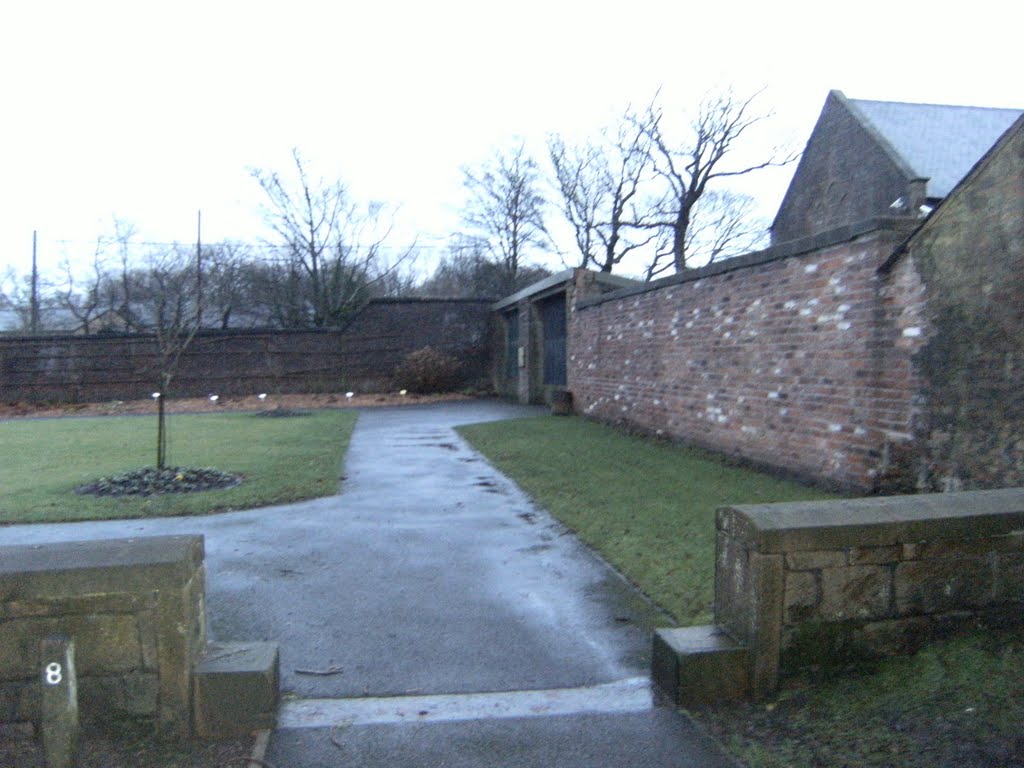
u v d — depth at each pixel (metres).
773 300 8.73
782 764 3.03
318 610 5.03
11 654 3.09
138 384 25.22
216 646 3.58
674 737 3.33
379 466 10.91
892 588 3.59
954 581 3.63
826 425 7.75
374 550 6.45
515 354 25.03
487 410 20.77
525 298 22.64
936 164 25.38
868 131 26.38
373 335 26.67
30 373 24.61
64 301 33.97
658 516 7.05
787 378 8.46
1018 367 5.60
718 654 3.54
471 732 3.41
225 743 3.26
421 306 26.94
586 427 14.61
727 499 7.60
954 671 3.38
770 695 3.54
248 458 11.38
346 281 34.31
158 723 3.23
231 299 32.25
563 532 6.93
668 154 38.28
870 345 7.06
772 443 8.77
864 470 7.15
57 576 3.11
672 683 3.61
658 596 5.07
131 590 3.16
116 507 7.93
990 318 5.81
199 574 3.44
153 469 9.65
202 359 25.59
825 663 3.57
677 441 11.48
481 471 10.41
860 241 7.18
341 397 25.52
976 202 5.91
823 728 3.23
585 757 3.19
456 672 4.09
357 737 3.36
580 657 4.26
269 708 3.34
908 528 3.57
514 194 39.94
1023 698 3.13
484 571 5.83
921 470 6.48
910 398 6.59
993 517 3.64
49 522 7.43
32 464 11.09
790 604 3.53
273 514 7.79
